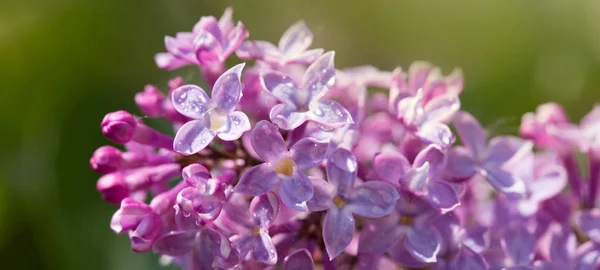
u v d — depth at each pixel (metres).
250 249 0.29
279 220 0.29
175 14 0.40
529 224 0.32
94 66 0.40
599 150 0.32
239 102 0.30
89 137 0.39
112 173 0.30
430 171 0.29
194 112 0.29
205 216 0.28
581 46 0.40
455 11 0.40
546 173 0.32
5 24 0.39
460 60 0.40
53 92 0.39
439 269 0.30
